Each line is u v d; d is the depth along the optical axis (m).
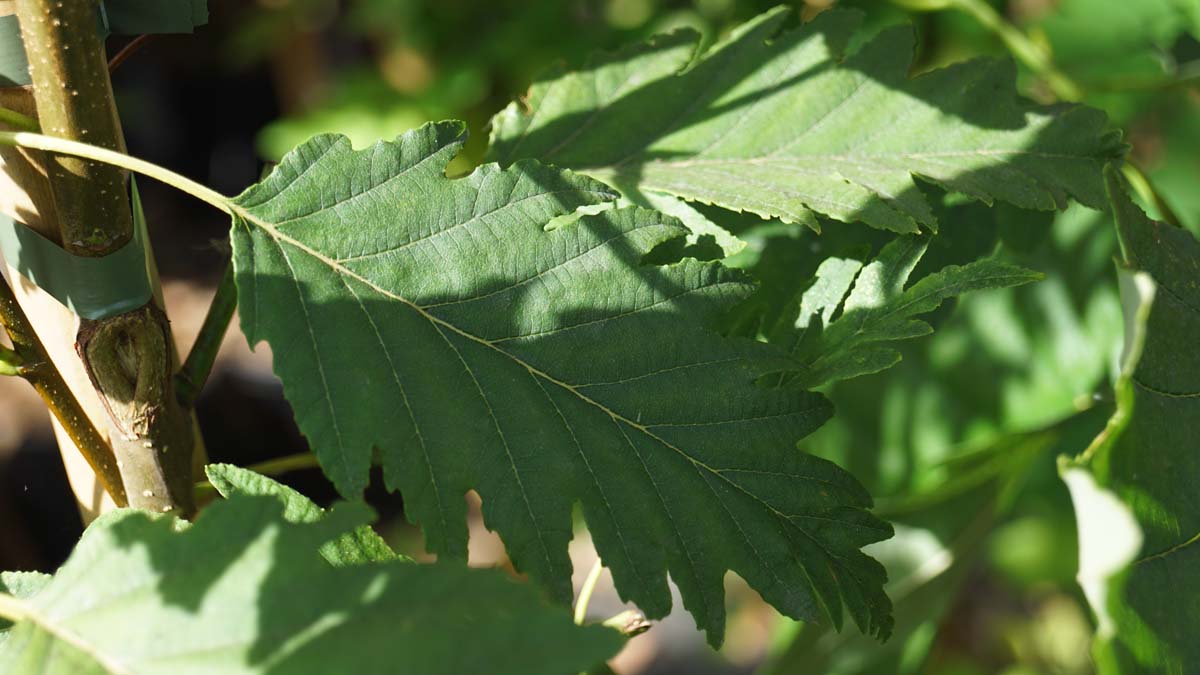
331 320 0.53
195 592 0.49
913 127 0.59
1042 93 0.76
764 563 0.54
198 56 2.03
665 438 0.54
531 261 0.54
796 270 0.61
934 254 0.62
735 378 0.54
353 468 0.52
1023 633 1.25
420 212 0.54
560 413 0.54
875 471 0.75
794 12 0.65
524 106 0.61
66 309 0.55
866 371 0.54
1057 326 0.75
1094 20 0.75
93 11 0.52
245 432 1.43
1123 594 0.50
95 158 0.52
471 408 0.53
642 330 0.54
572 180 0.55
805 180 0.58
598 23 1.14
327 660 0.48
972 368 0.76
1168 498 0.51
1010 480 0.73
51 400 0.55
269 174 0.56
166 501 0.56
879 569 0.54
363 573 0.49
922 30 0.79
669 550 0.54
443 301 0.54
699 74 0.61
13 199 0.54
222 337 0.56
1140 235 0.54
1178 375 0.53
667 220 0.55
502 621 0.48
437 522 0.53
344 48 1.79
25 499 0.97
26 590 0.53
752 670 1.38
